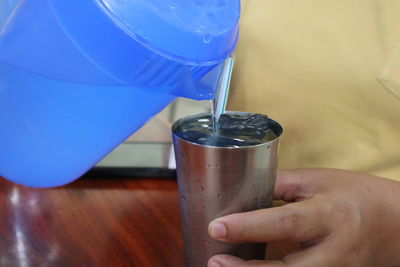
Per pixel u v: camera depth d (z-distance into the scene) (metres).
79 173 0.46
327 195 0.41
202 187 0.36
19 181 0.47
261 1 0.71
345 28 0.64
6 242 0.47
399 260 0.44
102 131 0.41
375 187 0.44
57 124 0.40
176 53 0.32
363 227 0.39
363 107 0.65
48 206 0.54
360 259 0.39
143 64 0.33
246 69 0.74
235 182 0.35
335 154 0.68
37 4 0.32
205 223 0.37
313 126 0.70
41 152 0.42
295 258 0.37
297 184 0.46
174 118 0.85
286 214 0.36
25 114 0.40
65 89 0.37
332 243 0.38
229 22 0.35
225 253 0.38
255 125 0.40
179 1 0.33
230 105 0.78
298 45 0.68
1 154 0.44
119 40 0.31
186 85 0.34
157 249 0.47
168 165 0.62
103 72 0.34
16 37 0.34
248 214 0.35
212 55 0.34
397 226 0.42
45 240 0.48
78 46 0.32
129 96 0.38
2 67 0.38
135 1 0.31
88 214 0.53
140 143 0.68
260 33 0.71
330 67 0.66
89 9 0.31
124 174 0.61
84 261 0.45
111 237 0.49
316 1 0.66
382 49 0.62
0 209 0.53
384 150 0.64
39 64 0.35
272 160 0.36
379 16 0.62
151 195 0.57
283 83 0.71
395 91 0.61
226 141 0.37
